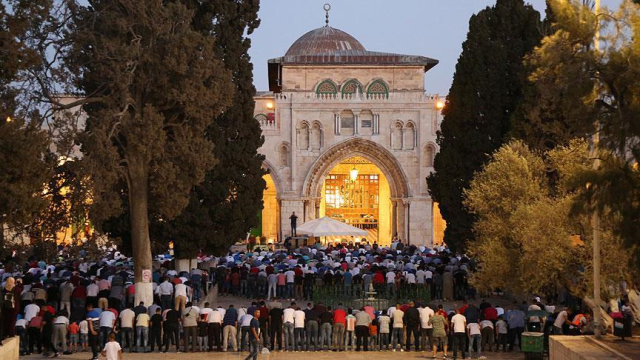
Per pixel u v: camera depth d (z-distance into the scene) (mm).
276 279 46031
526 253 31234
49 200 35906
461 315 33812
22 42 32188
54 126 36656
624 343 26734
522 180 34094
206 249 48875
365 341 35219
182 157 38969
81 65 38094
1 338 25500
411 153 79938
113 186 40875
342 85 82625
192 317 34719
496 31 48531
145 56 38000
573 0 25453
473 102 48031
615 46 24953
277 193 79750
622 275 29156
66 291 38188
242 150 49312
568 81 24859
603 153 25422
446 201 48938
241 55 49875
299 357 33844
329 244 67688
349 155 80312
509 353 34438
